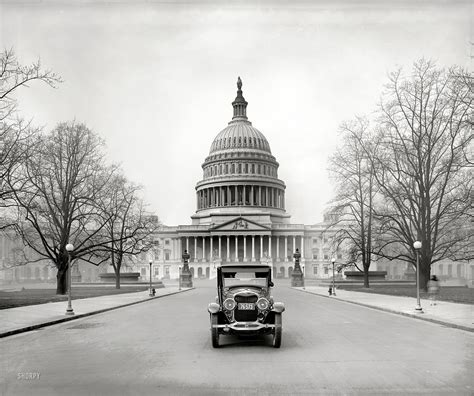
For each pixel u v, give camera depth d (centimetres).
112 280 8612
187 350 1598
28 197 4803
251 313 1666
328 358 1434
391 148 4938
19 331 2078
